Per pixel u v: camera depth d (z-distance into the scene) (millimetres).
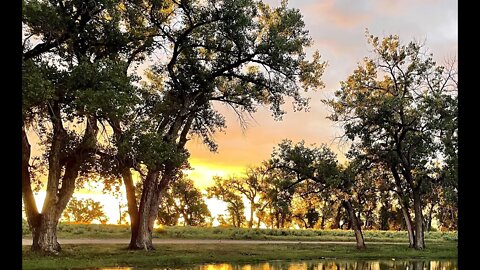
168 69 27562
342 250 30969
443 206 36719
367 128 34344
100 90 19219
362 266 21438
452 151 30922
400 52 33906
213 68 28594
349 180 33156
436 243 44062
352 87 34531
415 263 23844
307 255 25594
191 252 25469
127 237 36750
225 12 26016
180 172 28328
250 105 30000
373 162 35500
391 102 32562
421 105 32219
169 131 27734
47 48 21094
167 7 26062
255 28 27359
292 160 34156
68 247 25547
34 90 17109
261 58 27922
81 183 26062
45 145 22953
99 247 26625
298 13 27734
